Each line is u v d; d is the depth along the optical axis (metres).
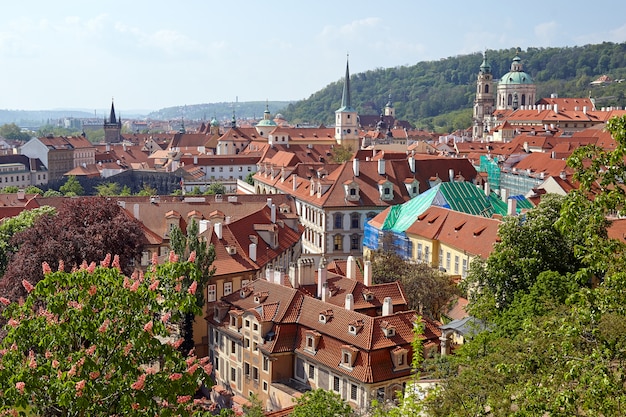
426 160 144.25
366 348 64.19
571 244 66.19
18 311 34.97
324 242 135.12
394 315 68.12
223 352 80.62
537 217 68.94
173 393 33.81
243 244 97.75
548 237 67.12
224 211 121.88
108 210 95.50
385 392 63.44
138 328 34.19
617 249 32.19
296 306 74.12
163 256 106.94
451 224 103.62
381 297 76.00
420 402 42.81
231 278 92.38
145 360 34.66
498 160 191.00
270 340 72.25
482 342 50.69
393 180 139.75
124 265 87.69
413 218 113.50
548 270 61.22
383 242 114.44
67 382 31.05
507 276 66.88
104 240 87.00
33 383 31.20
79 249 84.81
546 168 163.38
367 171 140.25
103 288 35.12
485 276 69.38
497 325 57.38
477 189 117.00
